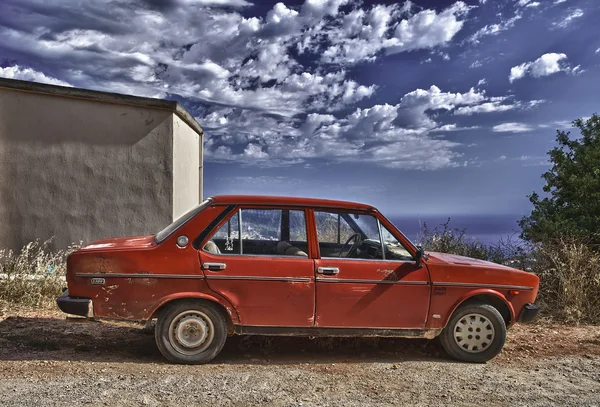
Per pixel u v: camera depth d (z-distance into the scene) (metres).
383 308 5.46
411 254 5.65
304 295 5.32
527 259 9.59
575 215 10.50
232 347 5.93
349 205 5.68
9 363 4.98
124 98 9.84
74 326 6.50
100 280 5.11
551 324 7.75
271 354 5.76
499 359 5.88
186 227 5.33
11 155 9.44
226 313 5.30
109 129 9.89
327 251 5.53
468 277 5.66
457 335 5.71
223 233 5.38
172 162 10.19
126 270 5.12
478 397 4.60
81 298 5.10
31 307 7.30
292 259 5.38
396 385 4.86
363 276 5.43
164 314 5.20
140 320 5.13
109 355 5.42
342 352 5.95
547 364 5.74
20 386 4.37
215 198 5.51
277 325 5.31
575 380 5.20
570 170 10.88
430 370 5.37
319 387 4.71
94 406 4.00
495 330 5.69
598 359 5.98
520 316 5.83
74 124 9.71
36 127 9.55
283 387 4.66
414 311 5.52
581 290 8.17
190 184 12.05
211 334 5.25
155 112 10.11
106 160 9.86
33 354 5.31
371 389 4.71
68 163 9.68
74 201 9.70
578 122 11.39
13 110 9.44
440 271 5.61
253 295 5.26
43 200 9.57
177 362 5.21
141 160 10.03
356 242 5.61
